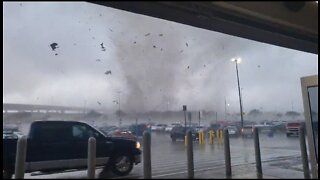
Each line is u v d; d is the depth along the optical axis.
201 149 19.80
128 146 10.37
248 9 6.13
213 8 6.16
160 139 35.47
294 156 13.98
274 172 9.20
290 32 7.43
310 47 8.94
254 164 11.40
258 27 7.18
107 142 10.14
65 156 9.71
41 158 9.39
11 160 9.34
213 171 9.52
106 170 10.70
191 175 8.13
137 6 6.48
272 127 40.22
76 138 10.00
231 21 6.89
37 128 9.63
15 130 27.67
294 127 32.16
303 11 7.03
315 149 9.28
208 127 43.19
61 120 10.02
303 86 9.86
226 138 9.26
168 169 10.88
